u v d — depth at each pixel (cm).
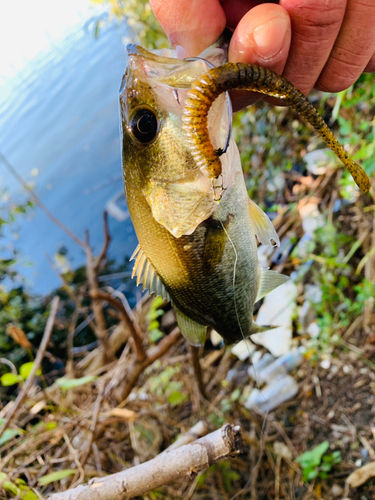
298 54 15
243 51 14
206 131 13
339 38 15
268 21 13
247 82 13
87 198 78
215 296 17
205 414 35
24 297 64
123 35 72
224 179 15
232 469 32
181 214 16
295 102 13
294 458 31
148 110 15
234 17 16
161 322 49
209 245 16
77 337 56
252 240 18
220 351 41
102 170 82
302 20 14
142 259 17
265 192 52
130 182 16
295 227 45
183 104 14
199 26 15
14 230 77
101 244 71
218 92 13
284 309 40
